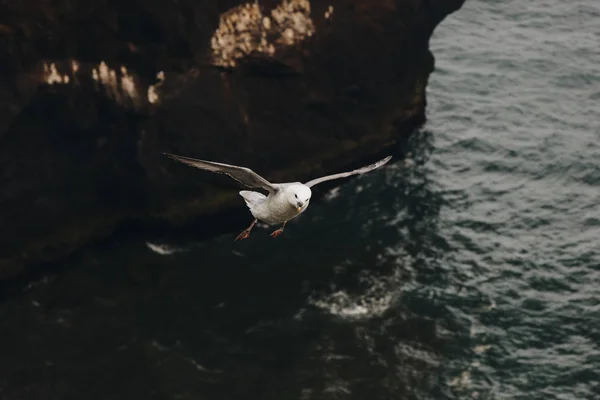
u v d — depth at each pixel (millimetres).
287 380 38531
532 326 40844
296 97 48812
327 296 42656
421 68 54656
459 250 45219
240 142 47812
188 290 43438
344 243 45969
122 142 45000
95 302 42781
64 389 38250
